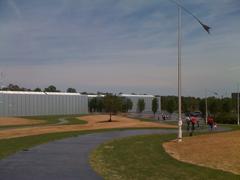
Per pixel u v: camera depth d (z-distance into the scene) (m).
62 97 125.69
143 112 145.50
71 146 26.91
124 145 29.58
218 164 21.70
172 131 50.66
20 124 74.12
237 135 39.16
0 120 83.12
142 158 21.92
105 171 16.20
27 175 14.63
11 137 35.59
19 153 22.06
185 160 22.88
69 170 16.02
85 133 42.53
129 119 88.12
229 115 91.25
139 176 15.46
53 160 19.14
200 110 111.25
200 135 42.56
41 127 56.94
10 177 14.18
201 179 15.61
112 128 56.16
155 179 14.94
